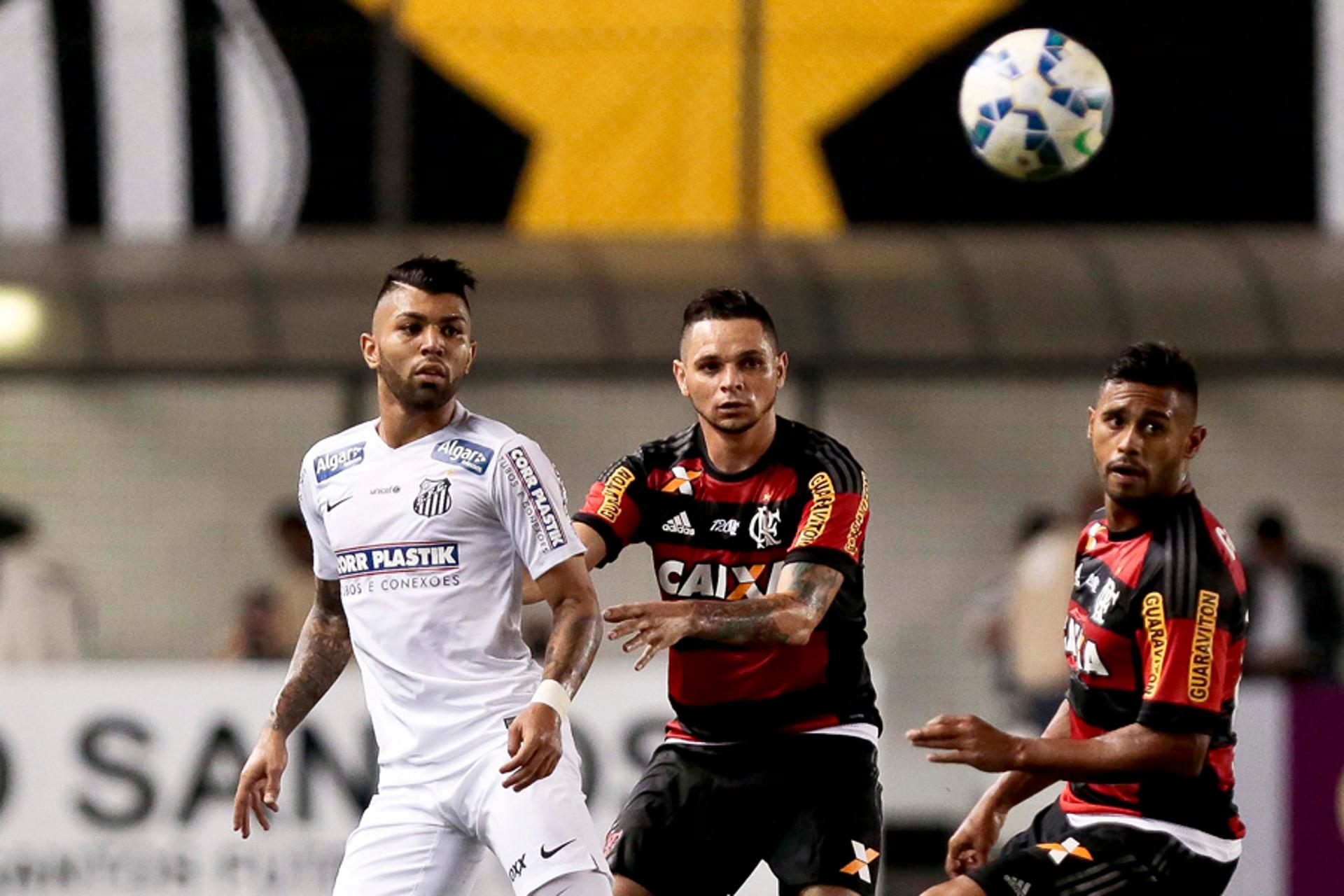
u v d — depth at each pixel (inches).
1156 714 573.9
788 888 645.9
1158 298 1695.4
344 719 1123.3
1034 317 1694.1
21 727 1126.4
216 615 1779.0
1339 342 1692.9
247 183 1704.0
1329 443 1809.8
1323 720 1159.0
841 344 1683.1
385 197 1705.2
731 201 1720.0
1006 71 733.3
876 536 1809.8
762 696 650.2
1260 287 1700.3
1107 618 600.7
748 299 636.7
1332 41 1717.5
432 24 1718.8
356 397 1750.7
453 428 640.4
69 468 1785.2
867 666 672.4
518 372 1672.0
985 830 662.5
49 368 1670.8
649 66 1721.2
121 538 1782.7
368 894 639.8
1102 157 1733.5
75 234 1695.4
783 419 665.6
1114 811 609.6
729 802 655.1
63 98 1691.7
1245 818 1154.7
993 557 1807.3
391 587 632.4
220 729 1131.3
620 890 658.8
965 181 1733.5
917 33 1728.6
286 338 1683.1
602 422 1820.9
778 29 1727.4
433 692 629.9
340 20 1705.2
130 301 1676.9
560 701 595.5
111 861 1121.4
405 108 1704.0
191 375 1679.4
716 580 649.0
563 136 1722.4
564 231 1723.7
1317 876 1149.1
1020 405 1822.1
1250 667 1398.9
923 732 565.6
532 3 1723.7
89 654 1764.3
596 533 655.1
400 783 639.8
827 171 1732.3
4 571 1421.0
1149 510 604.7
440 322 626.2
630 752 1104.2
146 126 1697.8
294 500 1797.5
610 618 581.9
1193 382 598.9
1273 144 1723.7
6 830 1120.8
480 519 628.1
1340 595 1456.7
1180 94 1726.1
